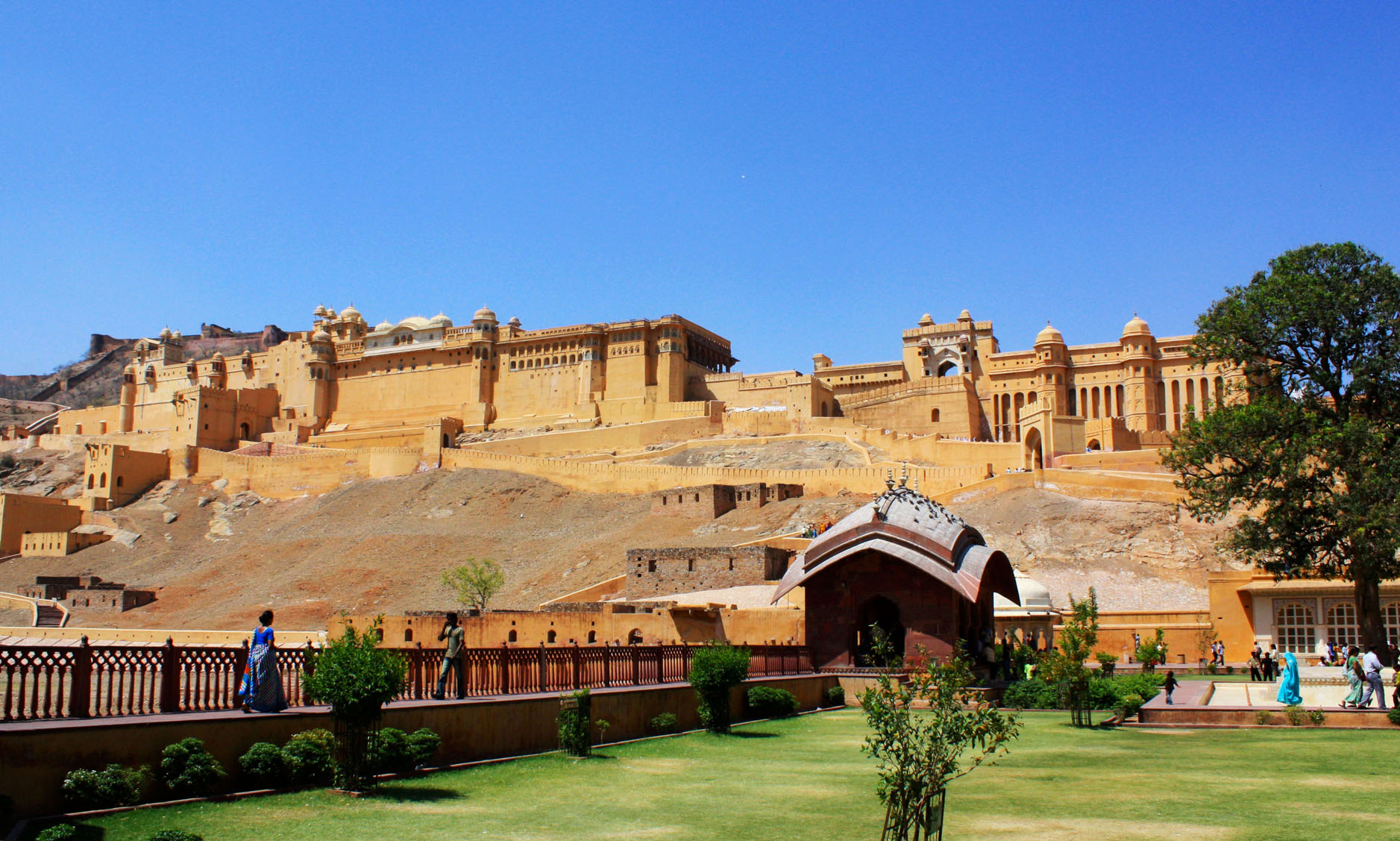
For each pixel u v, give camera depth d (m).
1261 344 43.09
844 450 101.38
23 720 14.87
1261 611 46.97
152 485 126.88
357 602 78.38
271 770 16.52
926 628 34.75
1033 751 22.67
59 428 173.50
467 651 22.05
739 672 26.31
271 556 95.56
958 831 14.52
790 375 127.62
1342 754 21.28
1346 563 41.00
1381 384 41.12
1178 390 112.12
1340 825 14.54
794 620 44.31
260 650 17.70
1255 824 14.68
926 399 115.69
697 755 21.89
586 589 63.91
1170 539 60.19
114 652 16.36
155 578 96.81
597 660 25.66
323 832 14.14
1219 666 45.66
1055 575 59.47
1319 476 39.88
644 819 15.35
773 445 106.69
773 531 75.12
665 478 95.50
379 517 104.25
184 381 164.25
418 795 16.77
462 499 103.44
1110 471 69.81
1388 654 37.81
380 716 17.55
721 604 49.03
